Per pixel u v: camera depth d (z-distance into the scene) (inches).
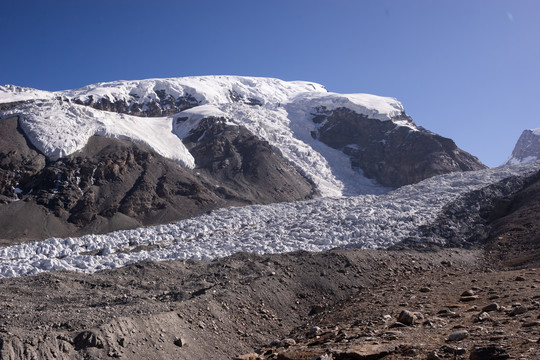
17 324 553.9
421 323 506.6
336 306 807.1
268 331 697.0
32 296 812.6
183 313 653.9
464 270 1056.2
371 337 470.0
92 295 835.4
